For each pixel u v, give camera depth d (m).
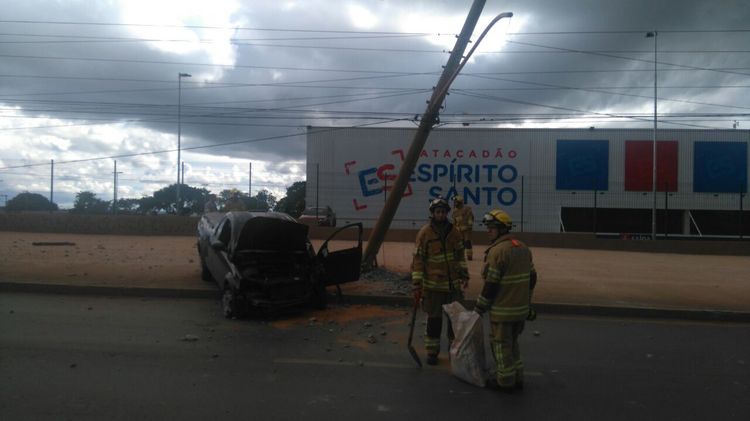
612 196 32.22
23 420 4.38
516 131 32.25
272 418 4.54
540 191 32.28
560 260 16.77
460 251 6.23
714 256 20.09
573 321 9.02
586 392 5.38
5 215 22.64
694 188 32.44
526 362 6.45
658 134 32.41
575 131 32.22
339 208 32.16
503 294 5.25
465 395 5.21
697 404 5.09
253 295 8.33
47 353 6.25
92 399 4.87
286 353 6.54
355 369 5.96
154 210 50.41
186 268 12.34
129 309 8.88
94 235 22.02
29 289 10.09
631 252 21.02
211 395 5.05
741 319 9.25
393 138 32.06
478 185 32.28
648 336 8.00
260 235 8.62
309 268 8.95
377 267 11.80
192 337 7.04
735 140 32.44
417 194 32.31
